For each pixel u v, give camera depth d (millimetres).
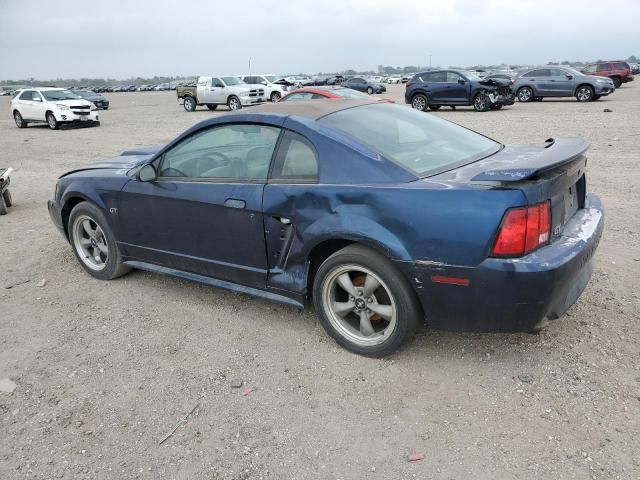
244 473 2578
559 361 3250
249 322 4020
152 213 4262
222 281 4094
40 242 6262
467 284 2891
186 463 2666
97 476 2613
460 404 2943
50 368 3557
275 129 3609
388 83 66938
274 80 32688
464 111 21312
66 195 4938
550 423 2746
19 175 11195
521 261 2775
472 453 2596
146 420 2994
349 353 3506
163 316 4191
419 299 3123
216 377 3350
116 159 5410
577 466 2469
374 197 3105
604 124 14148
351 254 3238
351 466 2578
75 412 3094
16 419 3061
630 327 3568
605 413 2789
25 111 22625
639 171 8258
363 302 3354
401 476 2494
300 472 2562
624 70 32219
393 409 2947
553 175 2971
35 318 4289
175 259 4281
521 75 24719
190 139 4027
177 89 29234
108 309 4371
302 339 3729
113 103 44688
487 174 2850
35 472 2660
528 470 2469
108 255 4797
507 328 2979
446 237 2881
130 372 3457
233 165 3805
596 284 4234
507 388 3039
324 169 3342
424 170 3260
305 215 3365
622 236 5344
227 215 3762
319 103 3955
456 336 3604
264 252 3684
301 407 3020
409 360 3381
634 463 2463
